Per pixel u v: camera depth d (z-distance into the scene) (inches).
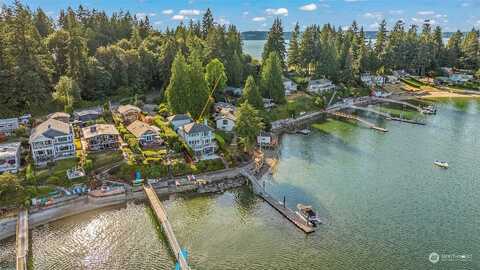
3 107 3757.4
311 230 2390.5
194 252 2193.7
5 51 3823.8
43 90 4001.0
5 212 2509.8
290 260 2129.7
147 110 4436.5
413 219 2554.1
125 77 4867.1
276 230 2425.0
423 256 2174.0
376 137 4379.9
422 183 3122.5
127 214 2625.5
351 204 2751.0
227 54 5649.6
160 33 6761.8
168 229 2341.3
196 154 3383.4
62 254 2185.0
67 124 3378.4
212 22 7062.0
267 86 5201.8
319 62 6574.8
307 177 3216.0
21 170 2881.4
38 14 5679.1
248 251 2207.2
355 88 6530.5
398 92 6781.5
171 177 3048.7
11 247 2257.6
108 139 3302.2
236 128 3516.2
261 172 3292.3
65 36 4872.0
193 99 4168.3
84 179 2864.2
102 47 4992.6
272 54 5187.0
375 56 7377.0
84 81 4505.4
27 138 3380.9
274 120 4766.2
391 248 2241.6
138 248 2245.3
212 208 2711.6
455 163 3572.8
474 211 2669.8
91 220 2541.8
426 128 4776.1
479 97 6624.0
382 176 3260.3
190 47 5679.1
